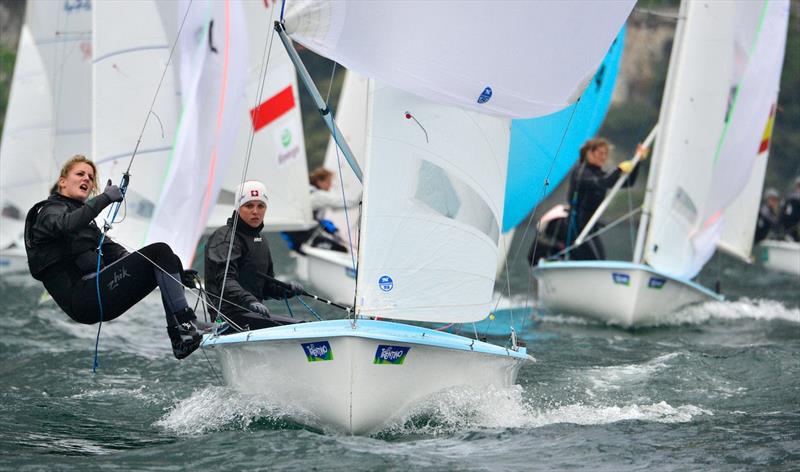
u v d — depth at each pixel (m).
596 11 23.47
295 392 23.19
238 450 21.91
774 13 46.78
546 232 46.81
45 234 23.25
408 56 22.88
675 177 43.78
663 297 41.97
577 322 42.28
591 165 45.62
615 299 41.34
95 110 40.62
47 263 23.47
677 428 24.42
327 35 22.19
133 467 20.89
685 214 44.16
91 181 24.16
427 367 23.14
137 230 39.69
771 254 69.75
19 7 137.38
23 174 60.91
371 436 23.19
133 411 26.36
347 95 57.19
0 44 136.75
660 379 30.02
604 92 46.31
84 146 57.72
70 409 26.45
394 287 24.06
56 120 57.47
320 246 52.50
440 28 22.80
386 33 22.50
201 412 24.97
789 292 54.72
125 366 32.16
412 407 23.39
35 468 20.80
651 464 21.58
